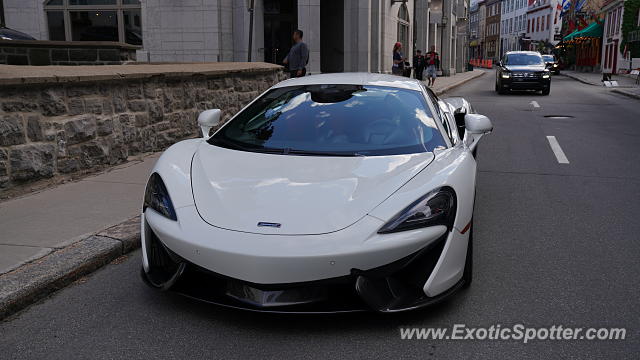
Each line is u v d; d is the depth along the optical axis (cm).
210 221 287
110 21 1805
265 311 273
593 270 374
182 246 283
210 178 322
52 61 1063
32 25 1798
